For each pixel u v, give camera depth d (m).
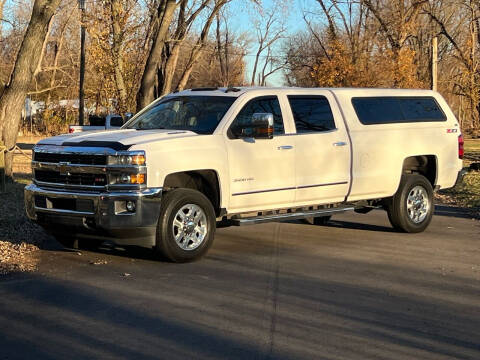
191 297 6.34
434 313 5.96
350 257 8.37
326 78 30.42
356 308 6.07
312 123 9.10
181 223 7.72
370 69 30.62
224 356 4.76
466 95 36.62
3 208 11.16
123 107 21.75
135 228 7.31
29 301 6.16
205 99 8.73
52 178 7.80
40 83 42.97
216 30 34.31
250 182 8.34
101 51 21.59
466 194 15.92
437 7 44.09
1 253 8.17
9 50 37.66
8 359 4.68
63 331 5.30
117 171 7.28
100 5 21.73
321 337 5.22
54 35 38.09
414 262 8.13
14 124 14.00
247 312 5.87
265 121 8.00
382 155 9.78
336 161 9.22
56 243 8.95
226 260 8.08
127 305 6.05
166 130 8.29
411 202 10.20
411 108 10.45
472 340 5.22
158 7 21.08
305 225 11.02
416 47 44.97
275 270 7.56
